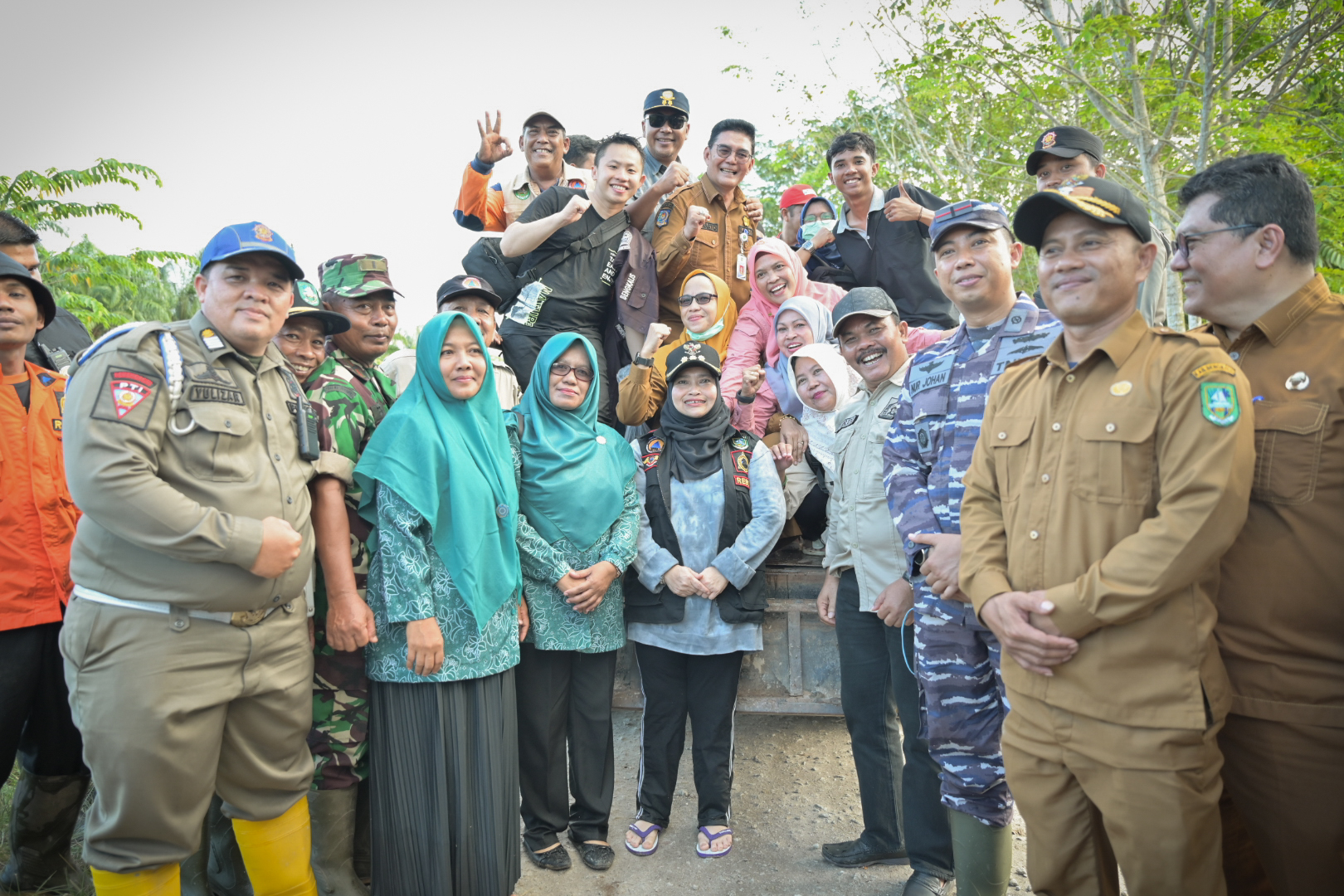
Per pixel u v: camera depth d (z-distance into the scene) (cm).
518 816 279
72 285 1240
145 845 211
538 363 320
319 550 257
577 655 319
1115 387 183
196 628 212
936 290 438
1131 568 167
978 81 1065
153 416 208
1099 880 187
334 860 264
